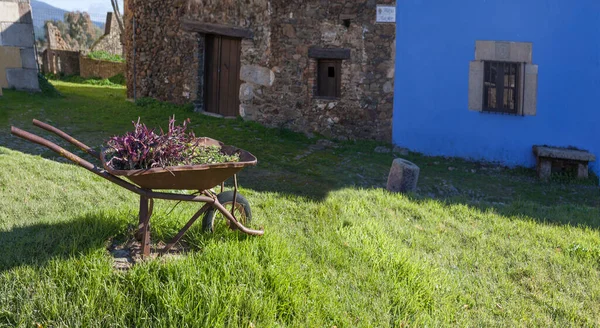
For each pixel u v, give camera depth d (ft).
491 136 37.01
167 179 13.30
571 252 18.54
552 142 36.40
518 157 36.81
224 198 15.56
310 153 34.40
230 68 41.83
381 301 13.33
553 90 36.04
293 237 16.67
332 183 27.22
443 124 37.52
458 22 36.55
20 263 12.70
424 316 12.83
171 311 11.33
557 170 36.19
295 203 21.31
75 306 11.31
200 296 11.87
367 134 38.37
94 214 15.84
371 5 37.11
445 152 37.70
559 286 15.92
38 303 11.43
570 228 21.84
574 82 35.81
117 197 20.08
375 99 37.96
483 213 23.35
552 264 17.47
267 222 18.02
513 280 16.14
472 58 36.60
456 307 13.80
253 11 39.45
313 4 37.86
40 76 45.96
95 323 11.07
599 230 22.04
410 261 15.42
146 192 13.43
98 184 21.30
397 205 22.57
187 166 13.12
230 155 15.24
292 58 38.81
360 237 17.16
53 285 11.90
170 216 16.14
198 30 41.88
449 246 18.37
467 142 37.35
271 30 38.93
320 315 12.32
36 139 12.09
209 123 39.19
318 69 39.17
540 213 24.64
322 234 17.29
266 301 12.19
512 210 24.68
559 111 36.11
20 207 17.44
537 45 35.83
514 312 14.07
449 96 37.24
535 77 36.04
